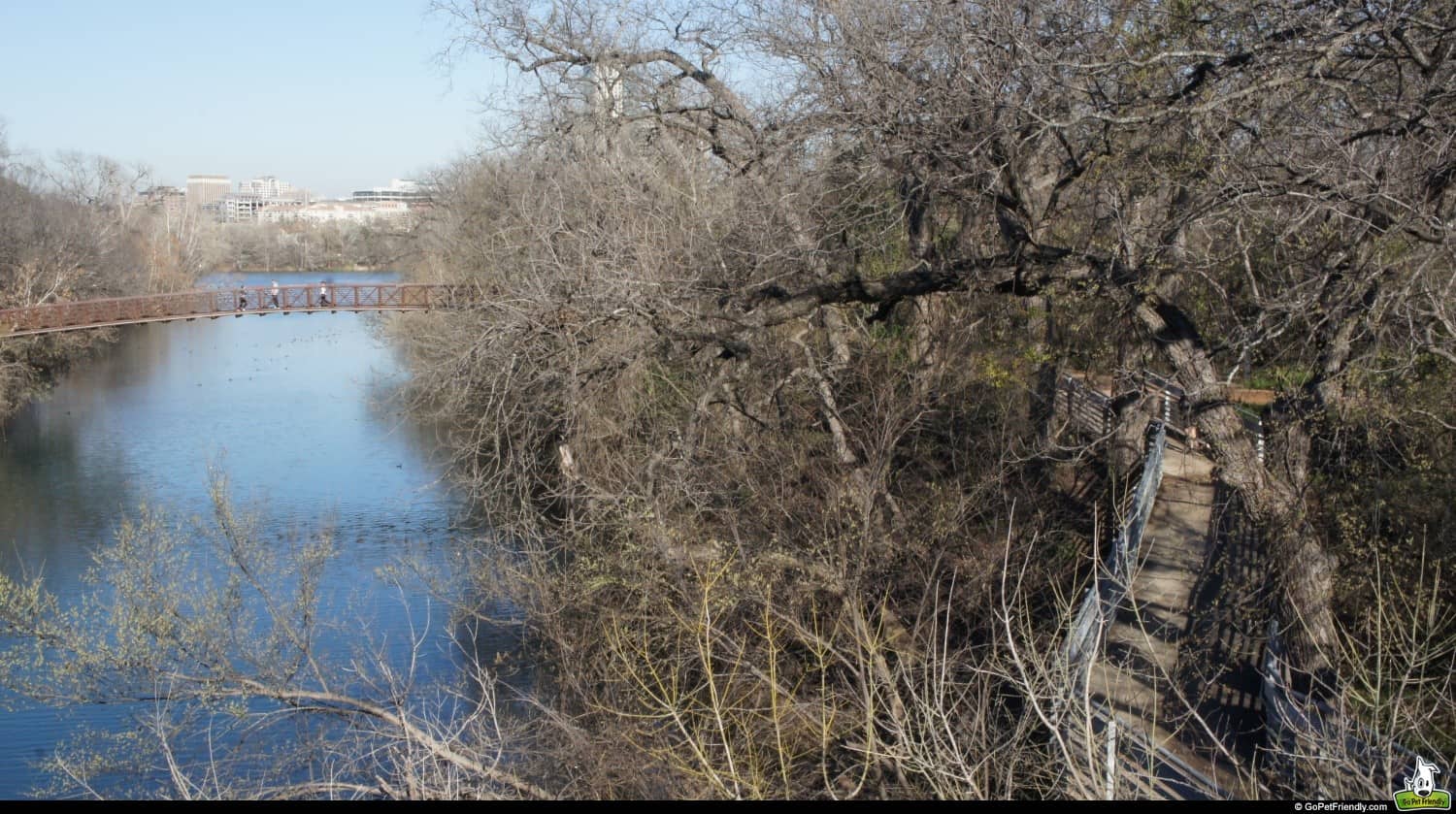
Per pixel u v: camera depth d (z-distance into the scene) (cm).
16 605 1385
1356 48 1062
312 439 3228
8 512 2477
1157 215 1338
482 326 1577
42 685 1350
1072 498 1769
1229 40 1138
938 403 1675
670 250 1430
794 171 1470
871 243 1573
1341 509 1212
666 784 978
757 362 1479
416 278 4381
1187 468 2002
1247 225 1170
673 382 1639
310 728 1285
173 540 1950
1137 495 1555
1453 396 1193
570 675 1194
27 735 1380
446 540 2162
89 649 1345
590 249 1391
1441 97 959
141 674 1287
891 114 1248
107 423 3481
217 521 1933
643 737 1058
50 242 4812
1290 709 862
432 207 4425
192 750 1266
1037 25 1191
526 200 1720
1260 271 1288
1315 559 1075
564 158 1758
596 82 1780
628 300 1284
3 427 3388
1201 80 1090
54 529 2350
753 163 1523
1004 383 1762
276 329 6262
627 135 1788
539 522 1628
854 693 916
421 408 2955
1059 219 1577
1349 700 805
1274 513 1116
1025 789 781
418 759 1041
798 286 1427
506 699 1335
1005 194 1239
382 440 3192
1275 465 1173
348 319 6831
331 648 1583
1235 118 1043
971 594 1252
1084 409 2119
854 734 973
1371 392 1150
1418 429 1200
